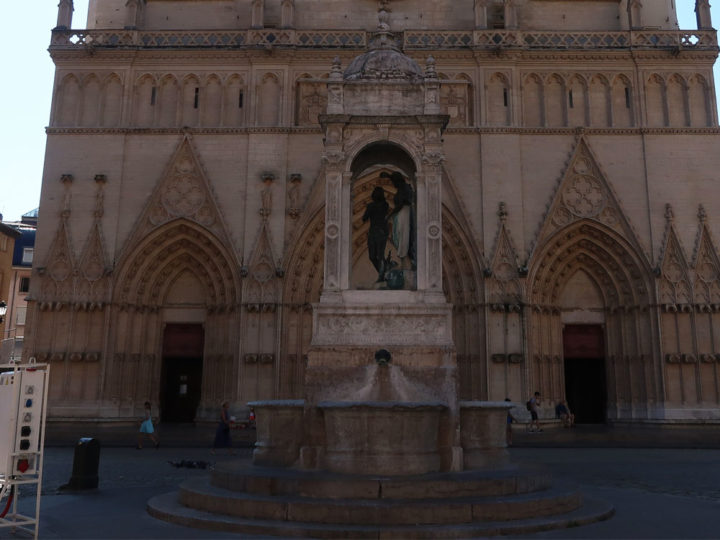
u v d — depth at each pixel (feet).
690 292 108.37
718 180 111.86
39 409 32.01
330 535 30.66
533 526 32.01
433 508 32.32
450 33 118.01
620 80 117.39
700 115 114.62
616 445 86.58
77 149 114.52
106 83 118.01
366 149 49.80
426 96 48.03
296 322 110.01
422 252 45.39
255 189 112.57
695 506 40.42
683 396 105.60
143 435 92.12
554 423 108.27
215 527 32.58
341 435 38.01
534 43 118.32
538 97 117.29
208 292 115.96
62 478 55.36
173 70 118.62
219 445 77.46
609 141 114.52
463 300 110.63
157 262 115.85
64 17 120.47
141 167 114.52
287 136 114.21
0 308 97.66
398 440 37.60
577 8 126.00
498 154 112.98
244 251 110.83
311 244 112.47
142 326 114.01
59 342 108.47
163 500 39.60
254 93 116.06
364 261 108.06
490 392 105.70
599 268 116.06
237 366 107.55
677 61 116.26
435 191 46.42
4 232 196.54
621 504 41.16
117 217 112.47
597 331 116.47
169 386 119.65
